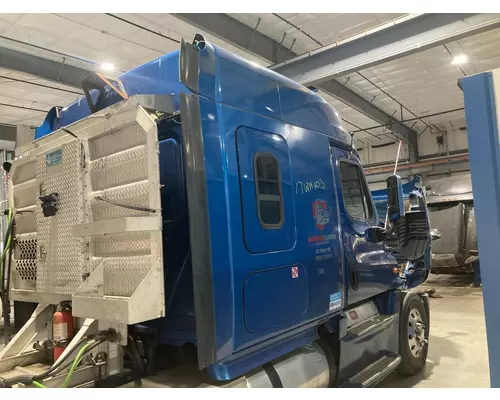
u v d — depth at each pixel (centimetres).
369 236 382
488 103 225
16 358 262
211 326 219
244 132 261
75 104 329
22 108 1038
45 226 272
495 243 221
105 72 820
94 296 235
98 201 250
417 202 665
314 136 331
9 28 670
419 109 1284
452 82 1055
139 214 228
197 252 217
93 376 244
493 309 221
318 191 321
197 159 225
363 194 399
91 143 259
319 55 736
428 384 445
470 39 830
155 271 217
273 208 274
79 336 235
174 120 260
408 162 1596
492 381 221
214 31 657
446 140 1561
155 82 277
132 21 666
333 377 321
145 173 229
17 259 303
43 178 278
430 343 599
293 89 319
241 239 244
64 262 255
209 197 229
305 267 292
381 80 1027
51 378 231
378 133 1566
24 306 339
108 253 241
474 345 587
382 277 395
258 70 288
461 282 1180
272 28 721
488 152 224
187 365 277
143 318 210
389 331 404
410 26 655
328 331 327
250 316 244
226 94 255
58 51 747
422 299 488
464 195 1139
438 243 1124
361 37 684
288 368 281
